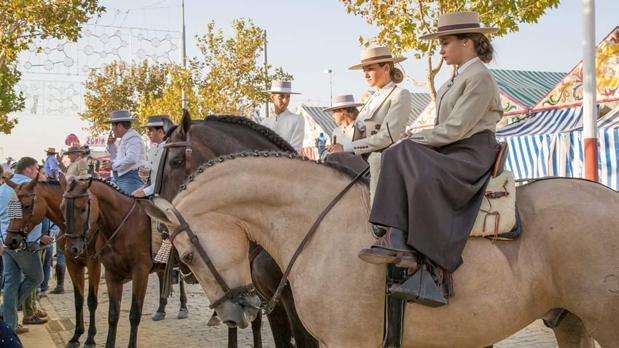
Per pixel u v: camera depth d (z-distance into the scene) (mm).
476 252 3549
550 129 13633
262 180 3809
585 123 8766
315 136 33094
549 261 3555
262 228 3846
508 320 3572
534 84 19297
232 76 27594
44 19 18219
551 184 3783
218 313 3758
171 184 5441
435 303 3410
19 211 7602
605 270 3432
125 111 10172
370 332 3598
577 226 3512
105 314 10055
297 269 3730
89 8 18875
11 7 17766
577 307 3516
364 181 3875
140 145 9734
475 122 3625
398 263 3393
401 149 3572
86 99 40750
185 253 3738
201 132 5508
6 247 7652
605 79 12594
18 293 7867
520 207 3688
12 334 2834
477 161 3602
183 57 27438
